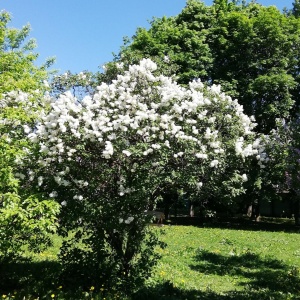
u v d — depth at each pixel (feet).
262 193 67.92
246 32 73.31
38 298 21.15
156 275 29.04
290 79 70.64
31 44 43.16
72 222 23.80
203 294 25.46
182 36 75.87
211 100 28.25
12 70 26.43
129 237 25.05
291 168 52.70
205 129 26.61
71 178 24.06
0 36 32.14
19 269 26.63
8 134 22.08
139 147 23.18
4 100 23.49
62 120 22.61
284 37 72.95
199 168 25.09
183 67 73.00
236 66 75.25
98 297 21.43
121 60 58.85
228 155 28.07
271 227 72.13
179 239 50.31
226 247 45.39
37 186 22.88
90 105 24.63
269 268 35.76
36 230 21.90
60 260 26.89
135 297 22.77
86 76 41.39
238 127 28.78
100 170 23.99
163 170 24.90
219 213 98.22
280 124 60.29
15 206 19.35
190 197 28.86
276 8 81.51
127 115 23.56
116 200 24.08
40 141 23.68
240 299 24.76
